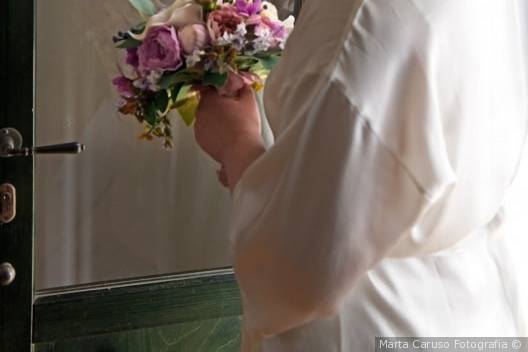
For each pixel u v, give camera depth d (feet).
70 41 3.51
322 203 1.75
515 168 2.19
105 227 3.75
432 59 1.82
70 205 3.65
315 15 1.94
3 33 3.25
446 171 1.80
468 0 1.94
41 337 3.53
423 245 2.00
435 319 2.03
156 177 3.84
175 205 3.89
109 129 3.69
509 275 2.32
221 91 2.47
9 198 3.36
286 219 1.81
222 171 2.55
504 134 2.12
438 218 1.97
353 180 1.74
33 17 3.29
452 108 1.92
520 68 2.17
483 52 1.98
